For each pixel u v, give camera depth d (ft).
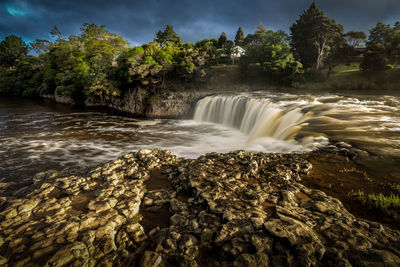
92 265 14.43
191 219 18.97
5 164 44.29
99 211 19.79
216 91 121.60
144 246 16.19
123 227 18.13
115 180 26.48
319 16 150.61
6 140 62.85
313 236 14.61
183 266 14.16
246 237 15.30
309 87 129.18
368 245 13.87
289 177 26.63
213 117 94.63
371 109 55.93
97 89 117.91
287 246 14.23
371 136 37.76
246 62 157.79
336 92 107.14
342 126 43.96
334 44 153.38
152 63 108.17
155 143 61.31
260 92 114.01
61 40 199.82
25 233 16.74
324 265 12.96
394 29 151.23
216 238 15.58
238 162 31.17
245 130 74.18
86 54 153.48
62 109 132.05
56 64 182.80
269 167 29.55
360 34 152.35
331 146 35.73
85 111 125.80
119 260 14.93
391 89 114.42
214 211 18.98
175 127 85.76
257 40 209.67
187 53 122.72
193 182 24.88
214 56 157.38
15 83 211.82
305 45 162.20
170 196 23.89
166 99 111.75
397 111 53.42
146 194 24.59
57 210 19.99
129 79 108.99
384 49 128.98
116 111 125.80
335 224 16.42
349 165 29.40
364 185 24.44
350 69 160.04
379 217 18.86
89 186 25.17
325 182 25.57
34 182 28.50
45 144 59.26
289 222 16.21
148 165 32.55
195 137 69.15
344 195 22.70
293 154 34.47
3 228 17.47
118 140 65.05
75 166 43.65
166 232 17.51
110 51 150.92
